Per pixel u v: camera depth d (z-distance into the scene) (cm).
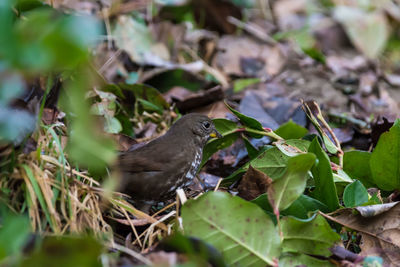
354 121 1062
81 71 402
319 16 1711
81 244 441
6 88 366
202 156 859
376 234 650
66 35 329
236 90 1186
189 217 587
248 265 581
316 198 724
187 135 795
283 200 607
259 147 845
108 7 1223
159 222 659
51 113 696
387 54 1611
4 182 587
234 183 816
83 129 415
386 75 1393
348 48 1620
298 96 1205
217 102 1036
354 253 629
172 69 1149
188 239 535
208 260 534
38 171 602
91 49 1064
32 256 430
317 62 1405
